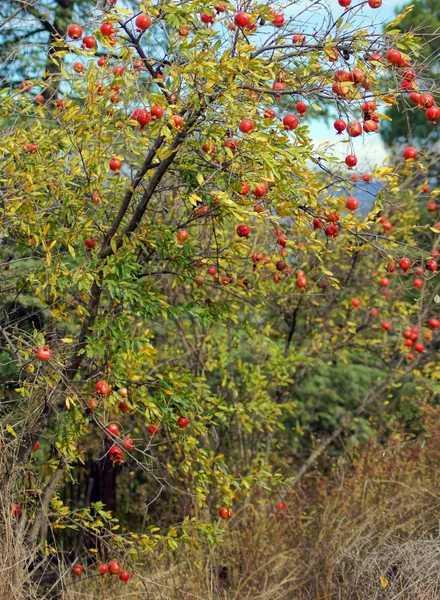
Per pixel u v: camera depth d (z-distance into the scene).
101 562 4.53
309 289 6.63
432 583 4.41
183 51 3.23
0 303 4.64
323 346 7.05
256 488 6.13
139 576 4.28
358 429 8.17
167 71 3.28
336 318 7.54
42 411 4.13
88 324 4.07
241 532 5.64
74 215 3.91
